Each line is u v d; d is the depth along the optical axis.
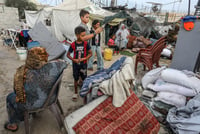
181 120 1.88
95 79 2.08
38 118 2.19
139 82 3.38
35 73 1.49
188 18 2.66
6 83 3.24
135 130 1.80
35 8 21.09
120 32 7.24
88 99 2.05
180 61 2.98
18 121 1.83
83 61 2.61
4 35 7.55
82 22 3.22
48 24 8.32
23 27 8.91
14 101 1.70
